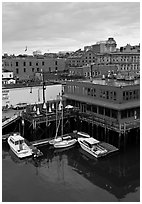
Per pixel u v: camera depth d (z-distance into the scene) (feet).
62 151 135.95
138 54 328.49
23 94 194.39
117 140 136.46
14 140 134.31
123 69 313.94
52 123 156.76
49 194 93.45
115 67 260.01
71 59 345.51
